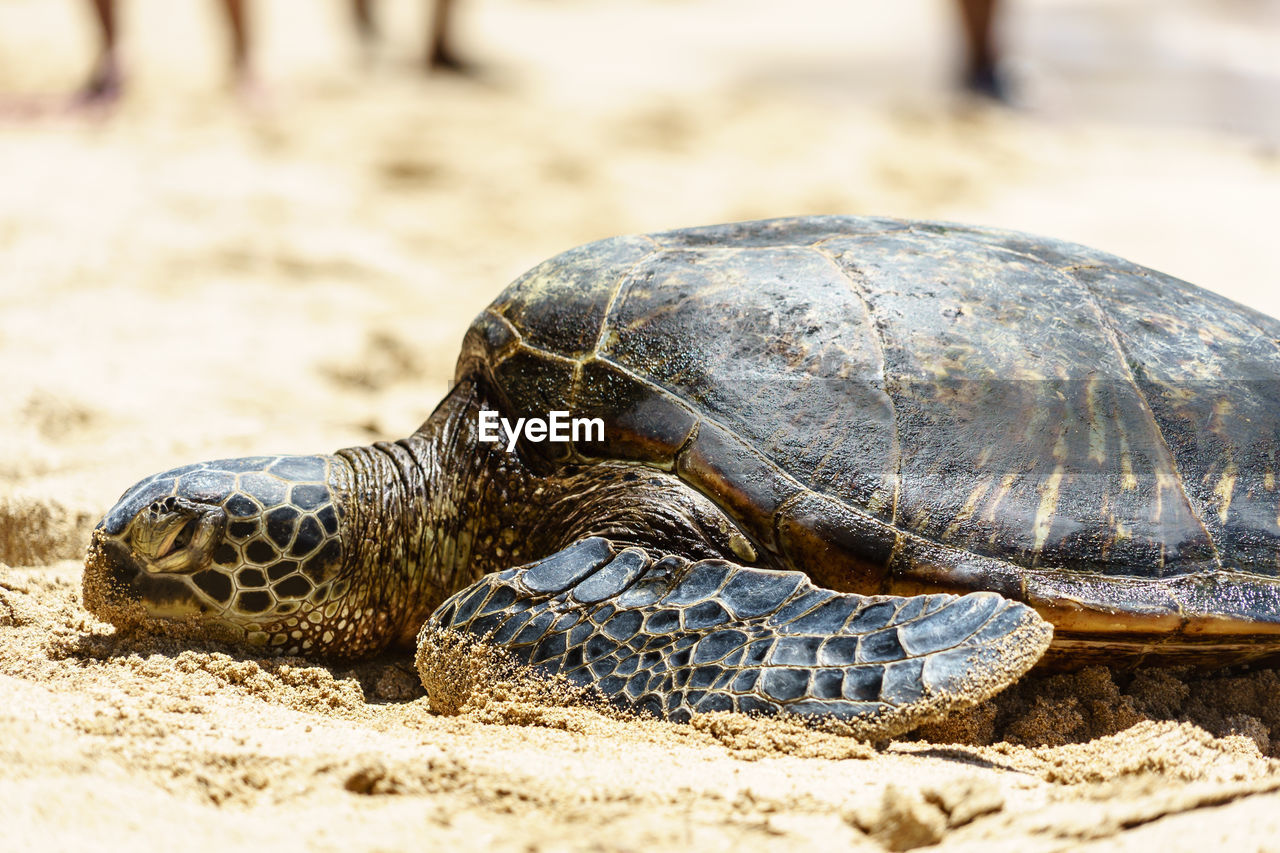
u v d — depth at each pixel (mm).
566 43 8633
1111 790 2148
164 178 4402
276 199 4324
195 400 2908
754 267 2424
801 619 2266
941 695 2213
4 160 4406
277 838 2094
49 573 2502
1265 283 3662
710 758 2201
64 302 3189
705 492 2344
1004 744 2273
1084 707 2326
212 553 2377
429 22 6902
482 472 2438
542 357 2424
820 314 2383
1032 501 2324
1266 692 2359
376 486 2441
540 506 2414
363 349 3133
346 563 2408
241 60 5676
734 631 2270
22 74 5801
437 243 4125
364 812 2121
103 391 2896
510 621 2307
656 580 2309
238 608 2389
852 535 2316
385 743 2227
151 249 3693
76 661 2346
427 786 2146
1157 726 2281
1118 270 2457
